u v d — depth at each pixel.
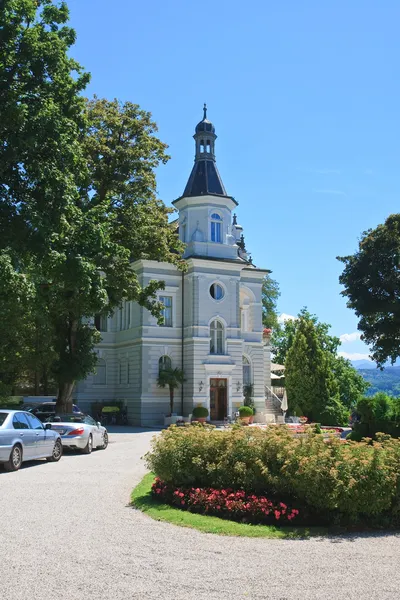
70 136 21.03
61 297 28.67
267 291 66.50
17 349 33.78
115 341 47.44
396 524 9.96
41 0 22.36
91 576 6.81
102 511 10.60
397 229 36.16
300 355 47.72
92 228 22.81
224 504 10.35
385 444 11.14
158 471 11.74
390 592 6.42
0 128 18.88
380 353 37.66
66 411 32.03
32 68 20.53
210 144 46.66
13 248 19.77
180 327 44.06
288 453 10.39
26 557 7.55
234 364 43.66
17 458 16.30
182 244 34.72
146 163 31.22
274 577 6.89
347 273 37.16
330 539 8.93
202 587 6.48
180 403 43.09
